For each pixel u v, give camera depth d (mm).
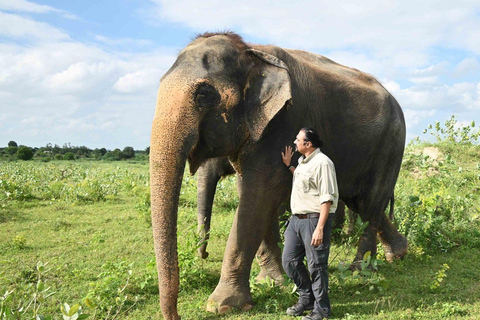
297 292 4195
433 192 8055
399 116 5551
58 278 4938
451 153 11359
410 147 12070
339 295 4367
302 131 3738
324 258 3670
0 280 4836
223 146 3975
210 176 5582
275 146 4152
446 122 12258
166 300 3330
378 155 5281
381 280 4254
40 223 7859
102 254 5949
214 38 4035
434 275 4926
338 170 4969
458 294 4293
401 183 9258
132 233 7188
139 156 53125
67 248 6238
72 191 10836
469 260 5473
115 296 4133
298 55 5105
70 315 3051
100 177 15203
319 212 3670
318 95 4629
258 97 3971
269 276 4664
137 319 3838
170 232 3428
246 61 4039
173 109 3617
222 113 3850
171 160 3525
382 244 5742
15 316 3338
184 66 3793
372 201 5312
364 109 4992
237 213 4156
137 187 11508
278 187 4191
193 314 3918
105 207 9602
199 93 3711
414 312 3836
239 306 3977
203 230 5504
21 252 6035
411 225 6145
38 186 12359
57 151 60375
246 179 4156
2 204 9430
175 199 3504
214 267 5305
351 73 5375
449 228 6438
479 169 10141
